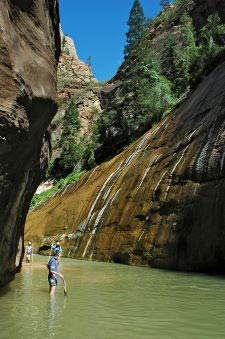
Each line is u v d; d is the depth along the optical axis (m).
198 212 19.61
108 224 27.14
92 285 14.14
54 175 68.75
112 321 8.48
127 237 24.12
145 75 56.50
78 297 11.52
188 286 13.85
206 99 26.89
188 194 20.88
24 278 16.06
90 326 8.03
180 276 16.94
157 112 45.84
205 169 20.50
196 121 25.48
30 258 25.03
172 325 8.16
